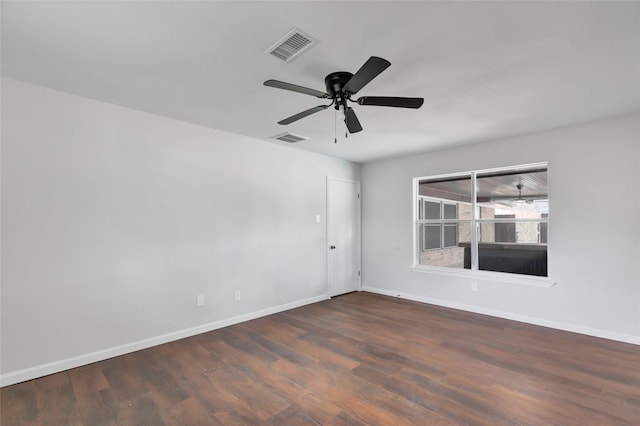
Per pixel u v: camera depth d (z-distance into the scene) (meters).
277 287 4.44
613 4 1.62
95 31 1.87
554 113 3.23
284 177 4.57
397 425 2.00
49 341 2.68
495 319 4.07
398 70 2.33
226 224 3.89
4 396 2.34
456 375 2.62
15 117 2.55
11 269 2.52
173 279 3.42
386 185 5.47
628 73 2.38
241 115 3.34
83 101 2.88
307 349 3.16
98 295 2.93
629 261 3.28
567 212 3.65
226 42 1.99
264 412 2.14
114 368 2.77
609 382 2.50
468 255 4.61
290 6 1.65
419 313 4.36
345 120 2.51
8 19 1.74
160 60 2.22
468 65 2.27
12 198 2.54
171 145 3.43
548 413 2.11
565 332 3.59
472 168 4.43
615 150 3.36
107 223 3.00
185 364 2.84
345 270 5.53
